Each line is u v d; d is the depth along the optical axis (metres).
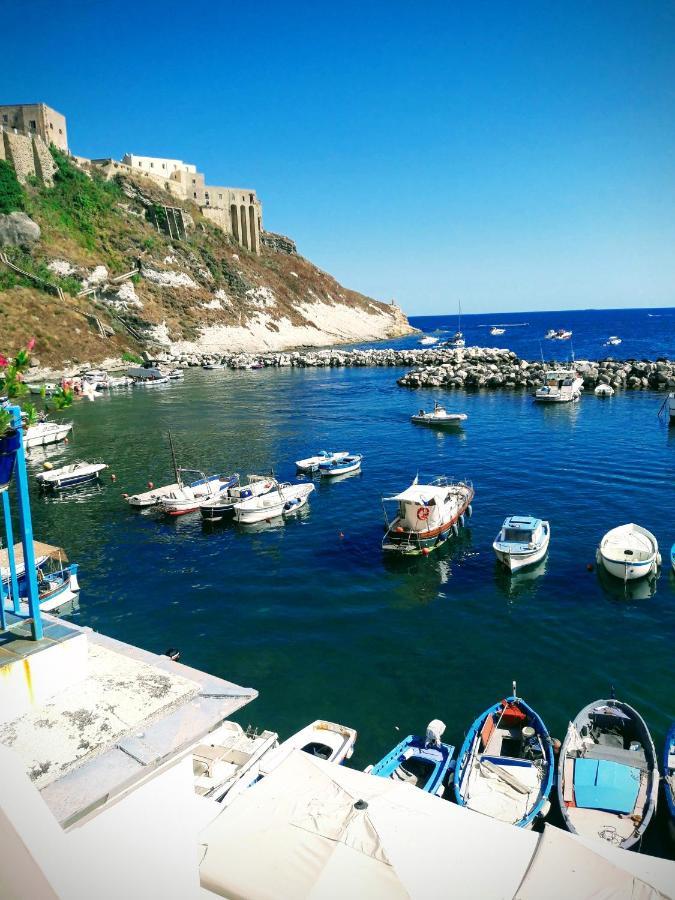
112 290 140.62
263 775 18.12
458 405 87.31
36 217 135.50
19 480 6.27
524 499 44.62
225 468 57.69
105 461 61.12
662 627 27.06
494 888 8.94
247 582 32.88
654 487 45.97
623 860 9.45
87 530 41.97
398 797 10.72
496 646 25.97
